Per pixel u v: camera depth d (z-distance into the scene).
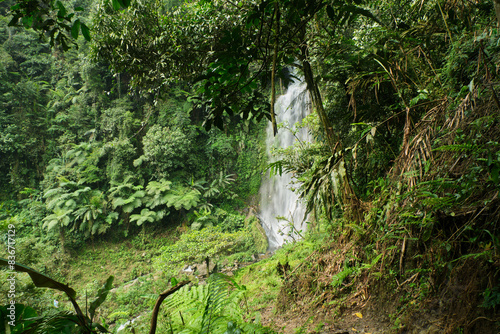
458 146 1.69
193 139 20.86
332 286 2.95
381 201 2.70
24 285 4.30
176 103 20.66
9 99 20.45
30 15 1.51
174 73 4.23
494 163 1.48
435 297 1.88
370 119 3.34
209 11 3.69
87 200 18.41
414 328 1.89
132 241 18.58
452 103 2.21
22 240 7.49
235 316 1.70
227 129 21.91
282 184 19.47
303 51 3.46
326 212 2.96
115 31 4.29
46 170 20.59
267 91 18.94
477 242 1.75
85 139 21.31
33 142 20.39
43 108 21.91
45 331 0.77
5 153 19.66
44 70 23.62
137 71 4.46
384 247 2.48
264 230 17.36
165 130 19.48
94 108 21.09
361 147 3.58
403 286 2.19
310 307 3.03
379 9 3.60
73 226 17.34
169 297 2.23
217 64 1.57
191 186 19.95
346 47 3.33
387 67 2.97
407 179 2.36
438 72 2.78
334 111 4.18
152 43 4.08
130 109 21.19
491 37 2.09
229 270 12.73
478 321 1.52
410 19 3.32
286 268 4.35
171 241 18.80
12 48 22.95
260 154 21.16
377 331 2.16
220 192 20.45
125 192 18.81
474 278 1.64
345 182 3.06
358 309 2.56
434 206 1.87
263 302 3.90
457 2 2.58
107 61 4.58
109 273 16.69
